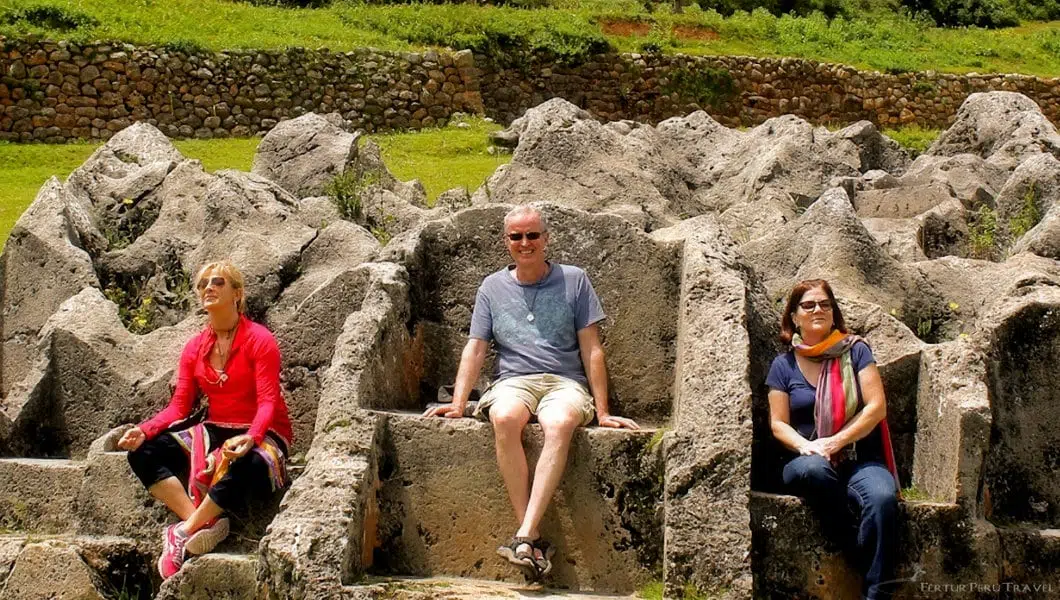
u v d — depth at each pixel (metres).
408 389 5.87
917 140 21.75
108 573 5.46
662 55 24.42
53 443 6.38
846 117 25.22
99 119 19.11
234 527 5.41
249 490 5.40
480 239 6.11
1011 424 5.42
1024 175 8.63
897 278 6.54
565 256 5.92
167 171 8.17
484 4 26.31
